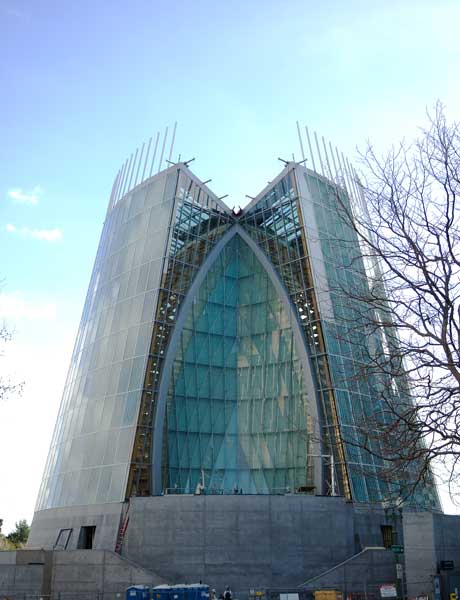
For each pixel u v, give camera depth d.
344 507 45.59
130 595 35.47
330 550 44.16
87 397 57.28
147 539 43.47
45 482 60.12
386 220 20.05
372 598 38.91
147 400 51.94
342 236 58.41
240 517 43.44
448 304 18.86
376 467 50.50
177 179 58.62
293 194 57.75
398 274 19.66
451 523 39.12
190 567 42.56
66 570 41.81
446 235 19.41
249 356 60.53
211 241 60.06
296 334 55.25
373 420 22.72
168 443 54.84
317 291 54.62
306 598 38.69
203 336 59.62
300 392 56.56
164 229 57.22
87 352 60.84
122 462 49.91
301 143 60.22
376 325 22.34
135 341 54.50
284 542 43.38
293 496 44.47
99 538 47.62
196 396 57.81
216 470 57.09
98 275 65.44
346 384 52.06
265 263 59.50
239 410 59.56
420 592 36.84
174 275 56.44
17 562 41.97
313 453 52.59
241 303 62.25
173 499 43.81
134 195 63.69
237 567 42.62
